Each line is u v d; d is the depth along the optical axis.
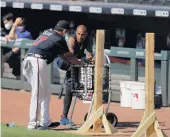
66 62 24.98
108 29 43.41
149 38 21.73
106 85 25.66
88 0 41.94
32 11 47.12
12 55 35.69
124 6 39.44
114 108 30.42
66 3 41.84
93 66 25.23
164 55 30.86
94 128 24.23
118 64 32.41
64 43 24.50
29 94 34.62
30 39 36.53
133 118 28.02
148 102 22.06
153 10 37.81
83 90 25.47
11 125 25.31
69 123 25.89
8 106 30.95
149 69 21.91
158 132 22.06
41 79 24.28
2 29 43.44
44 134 22.81
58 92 33.81
